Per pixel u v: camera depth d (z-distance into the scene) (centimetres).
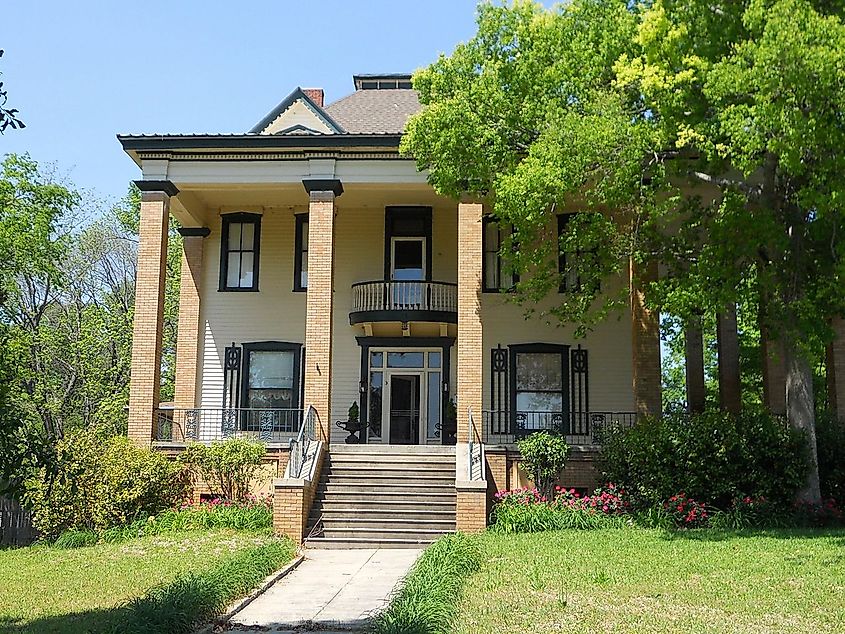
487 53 1834
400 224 2545
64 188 3262
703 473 1802
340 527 1806
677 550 1414
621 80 1573
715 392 3856
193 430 2411
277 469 2048
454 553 1324
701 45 1543
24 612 1100
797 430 1789
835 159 1383
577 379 2436
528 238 1909
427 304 2447
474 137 1770
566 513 1803
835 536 1523
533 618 963
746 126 1380
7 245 2912
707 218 1814
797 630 913
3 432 723
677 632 905
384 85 2906
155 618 927
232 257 2564
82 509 1802
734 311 2320
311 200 2169
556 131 1591
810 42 1302
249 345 2511
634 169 1577
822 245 1711
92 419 3475
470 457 1909
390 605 1000
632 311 2191
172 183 2214
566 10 1766
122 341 3572
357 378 2498
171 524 1822
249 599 1160
